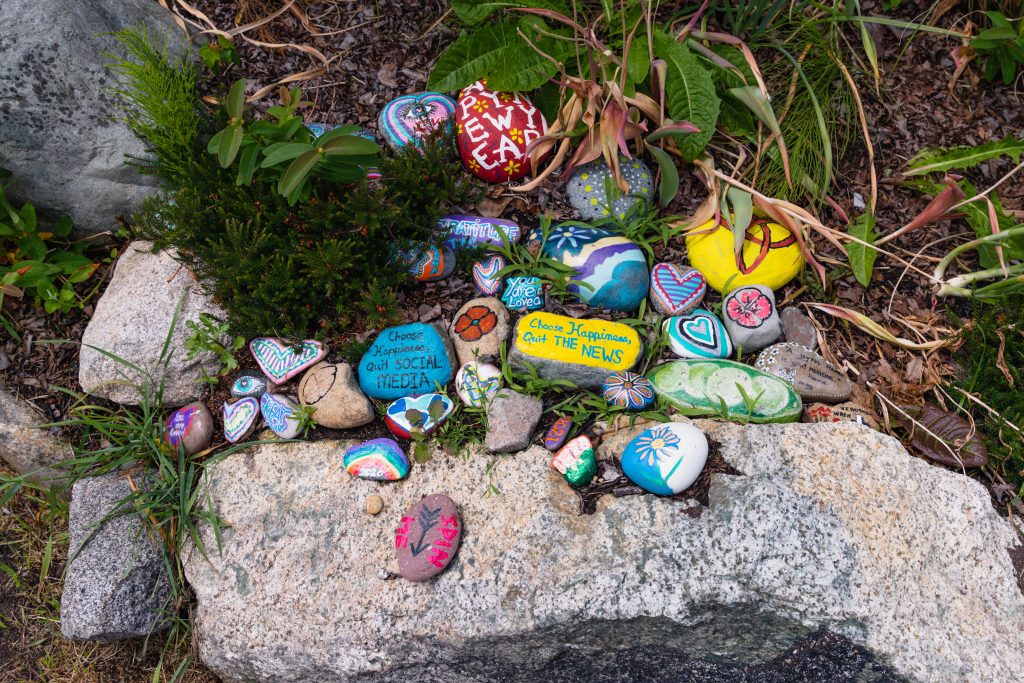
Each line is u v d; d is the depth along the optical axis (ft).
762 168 3.07
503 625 2.39
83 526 2.76
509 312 2.87
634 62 2.87
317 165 2.55
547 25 2.99
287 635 2.49
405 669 2.49
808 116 3.04
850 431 2.54
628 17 3.00
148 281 2.92
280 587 2.52
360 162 2.59
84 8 2.91
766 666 2.41
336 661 2.48
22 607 2.96
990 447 2.68
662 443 2.46
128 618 2.67
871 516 2.36
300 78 3.18
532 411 2.66
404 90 3.19
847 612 2.25
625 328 2.73
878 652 2.24
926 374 2.81
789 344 2.77
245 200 2.68
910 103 3.18
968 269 2.96
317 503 2.62
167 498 2.72
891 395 2.77
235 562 2.57
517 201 3.01
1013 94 3.22
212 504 2.67
